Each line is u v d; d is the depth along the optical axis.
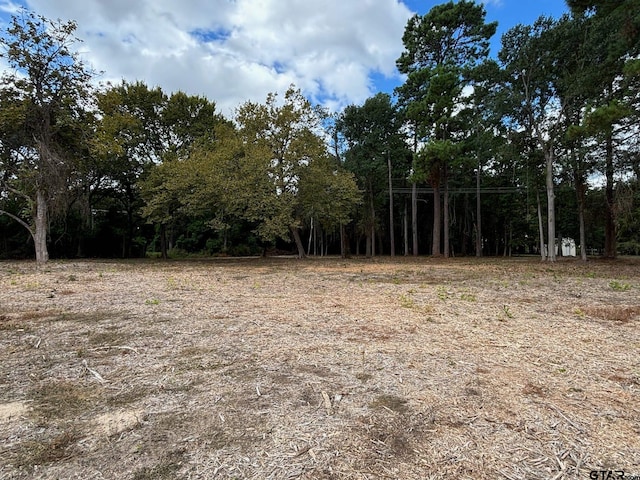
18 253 22.22
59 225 22.50
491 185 32.72
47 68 14.94
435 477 1.59
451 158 21.59
